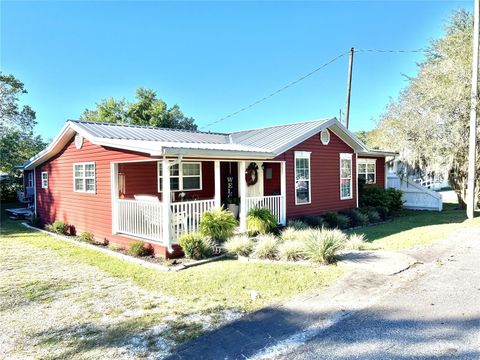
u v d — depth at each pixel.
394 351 3.54
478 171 15.13
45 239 11.59
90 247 10.05
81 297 5.71
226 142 13.76
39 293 5.95
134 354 3.74
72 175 12.34
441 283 5.64
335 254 7.44
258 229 9.99
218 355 3.66
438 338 3.78
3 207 21.50
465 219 13.12
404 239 9.44
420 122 16.09
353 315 4.53
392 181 19.28
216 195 9.38
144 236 8.93
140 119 31.66
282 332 4.13
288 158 12.14
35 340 4.17
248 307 4.96
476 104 13.16
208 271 6.88
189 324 4.46
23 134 28.30
